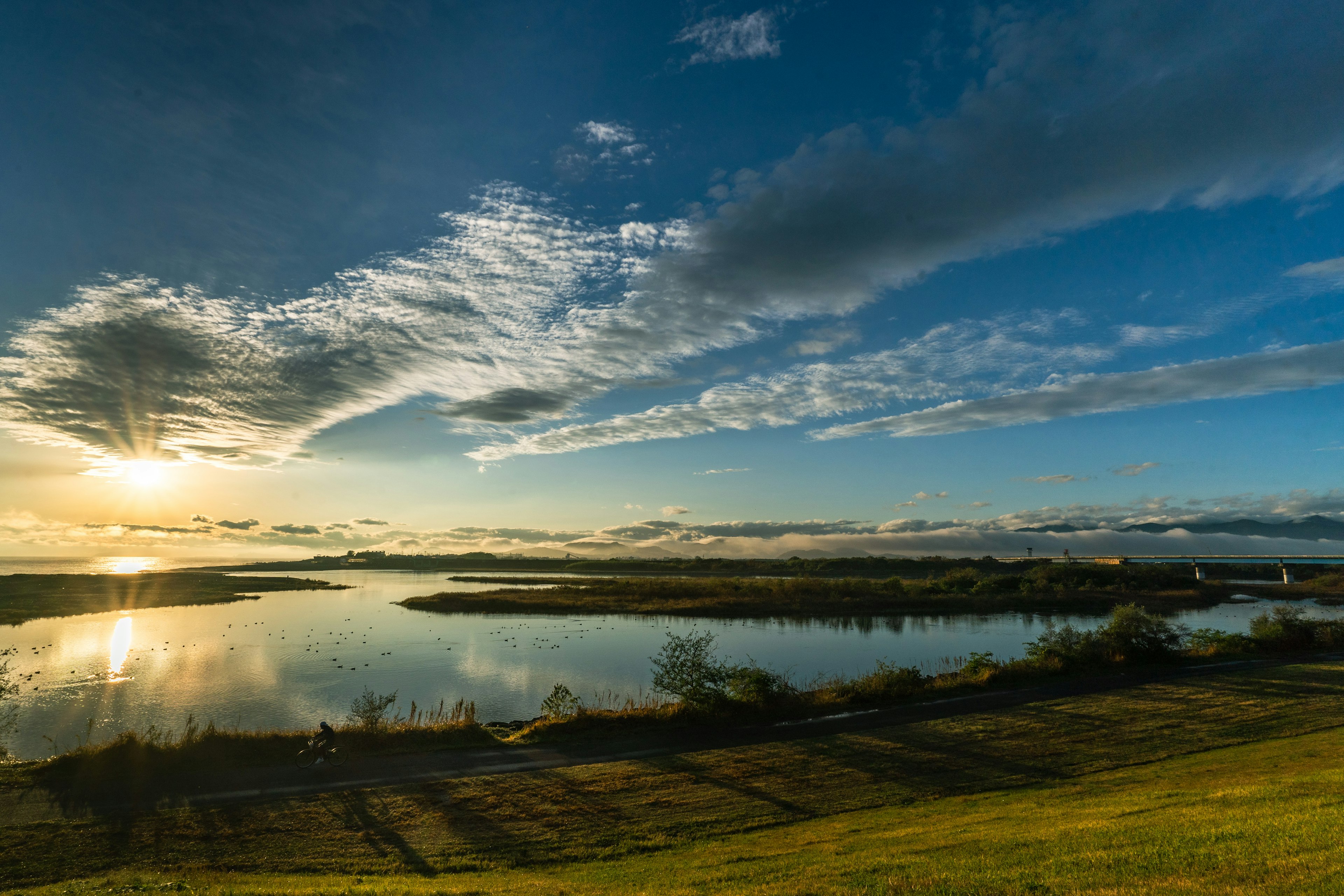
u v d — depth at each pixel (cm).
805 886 1196
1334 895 873
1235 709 2883
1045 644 4166
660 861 1574
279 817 1867
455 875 1539
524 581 17888
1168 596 10856
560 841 1733
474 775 2217
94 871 1559
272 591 13862
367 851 1673
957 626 7531
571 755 2442
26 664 5097
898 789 2081
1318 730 2534
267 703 3841
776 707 3086
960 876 1145
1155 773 2106
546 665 5075
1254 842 1141
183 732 3222
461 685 4334
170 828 1788
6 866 1577
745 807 1952
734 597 10419
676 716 2931
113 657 5409
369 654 5575
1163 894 944
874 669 4803
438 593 13312
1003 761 2314
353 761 2352
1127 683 3491
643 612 8956
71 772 2155
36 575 16225
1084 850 1236
